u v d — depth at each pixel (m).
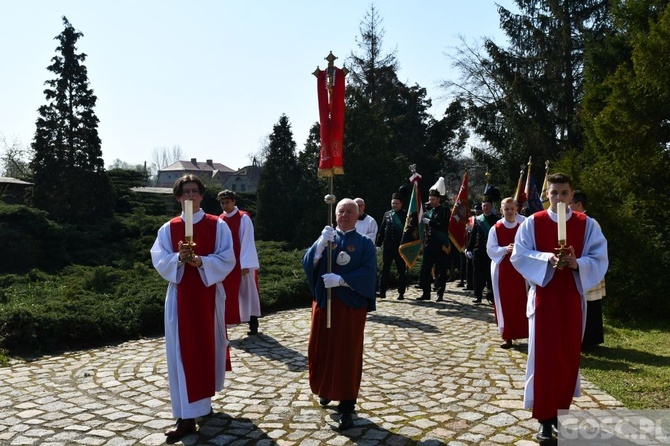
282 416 5.08
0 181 24.30
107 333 8.03
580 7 25.88
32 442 4.51
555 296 4.55
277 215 28.94
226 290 7.87
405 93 37.06
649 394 5.54
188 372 4.72
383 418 5.00
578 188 10.55
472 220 13.27
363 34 36.25
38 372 6.48
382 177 28.59
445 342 7.86
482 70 30.72
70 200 21.69
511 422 4.86
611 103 12.90
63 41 22.31
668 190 12.42
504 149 27.33
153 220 21.02
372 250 5.11
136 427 4.84
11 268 15.91
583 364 6.70
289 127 29.67
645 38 12.59
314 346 5.07
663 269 9.82
